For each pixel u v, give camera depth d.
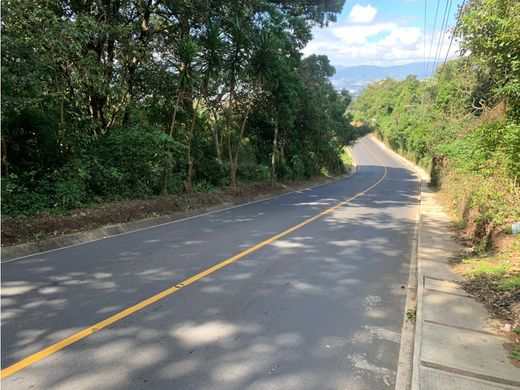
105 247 8.68
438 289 6.58
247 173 23.38
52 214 9.80
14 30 9.77
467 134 17.98
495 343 4.65
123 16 15.20
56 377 3.68
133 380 3.68
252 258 8.14
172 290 6.07
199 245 9.09
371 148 97.12
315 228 11.98
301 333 4.86
